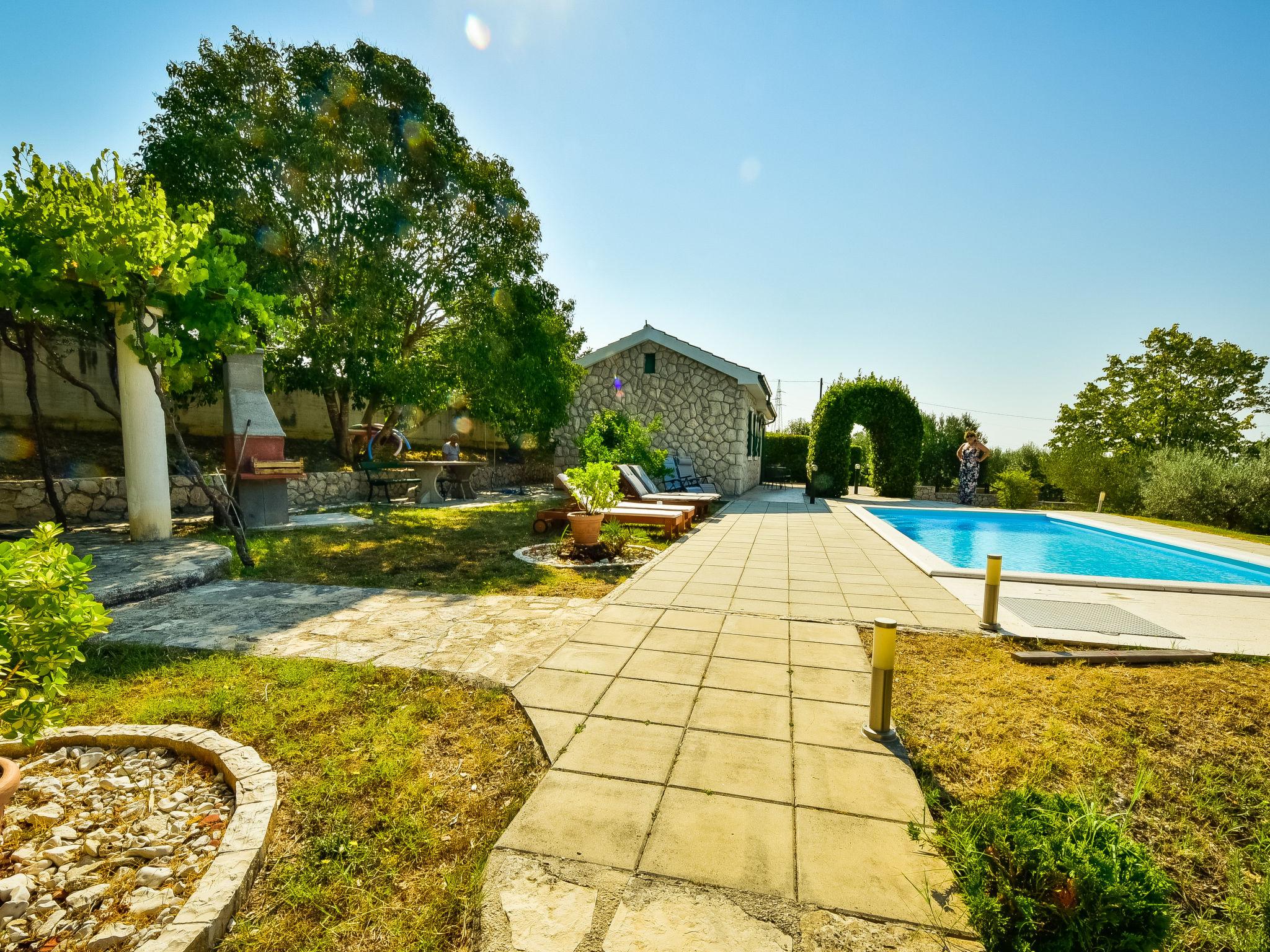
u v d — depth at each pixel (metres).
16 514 8.23
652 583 6.29
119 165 5.41
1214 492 13.02
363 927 1.87
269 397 14.75
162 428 7.39
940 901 1.93
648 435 14.93
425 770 2.75
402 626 4.72
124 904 1.89
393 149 12.71
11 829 2.24
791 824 2.32
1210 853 2.33
